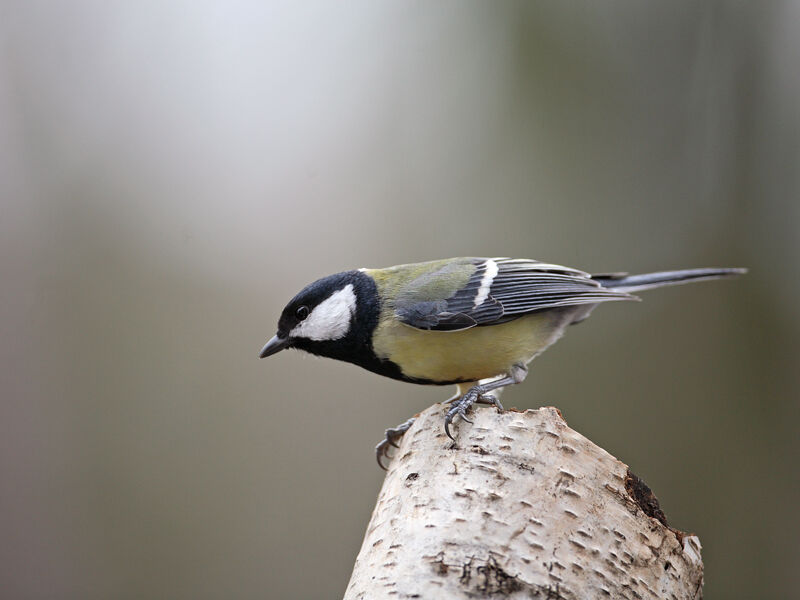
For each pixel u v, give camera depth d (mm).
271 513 11094
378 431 11734
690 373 11258
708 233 11703
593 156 12117
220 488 11148
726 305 11391
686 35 11898
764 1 11625
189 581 10625
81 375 11477
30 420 11188
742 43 11711
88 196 12078
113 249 12047
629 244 11898
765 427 10977
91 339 11656
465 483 4340
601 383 11367
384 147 12539
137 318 11828
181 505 11016
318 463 11484
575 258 11945
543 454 4410
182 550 10758
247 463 11305
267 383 11820
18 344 11469
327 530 11070
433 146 12484
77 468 11086
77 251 11930
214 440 11383
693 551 4535
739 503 10875
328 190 12578
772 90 11625
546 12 12062
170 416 11453
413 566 4062
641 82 12008
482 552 4059
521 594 3951
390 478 4840
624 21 11977
